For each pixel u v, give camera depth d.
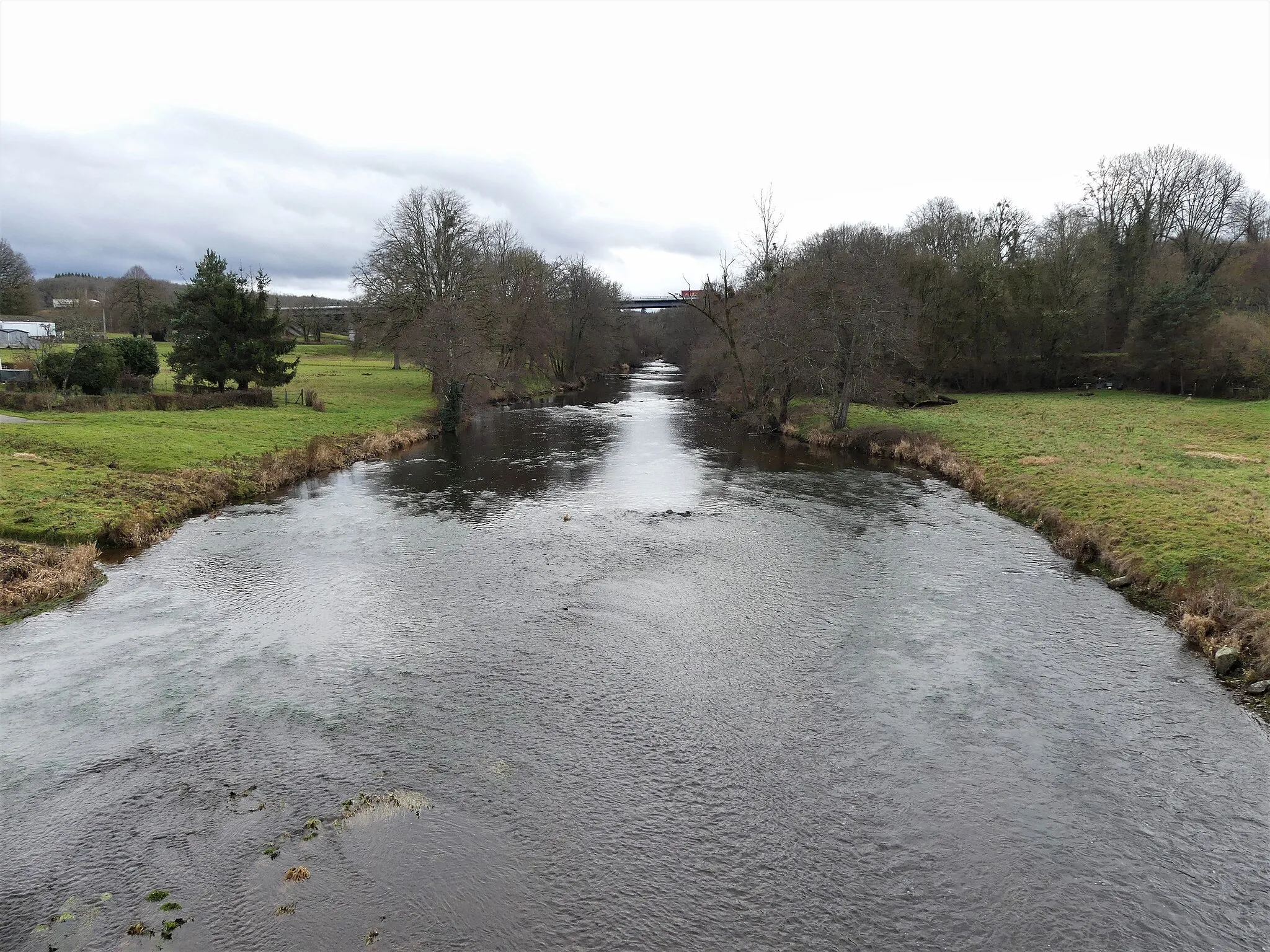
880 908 8.41
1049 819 9.88
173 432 32.53
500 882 8.66
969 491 29.36
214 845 9.08
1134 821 9.83
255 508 25.20
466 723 11.96
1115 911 8.37
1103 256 60.41
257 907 8.17
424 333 47.06
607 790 10.38
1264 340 47.22
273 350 46.97
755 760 11.12
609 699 12.82
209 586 17.58
